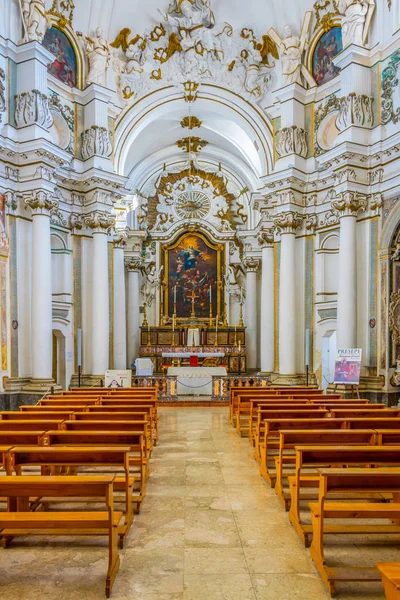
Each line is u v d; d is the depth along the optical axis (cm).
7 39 1209
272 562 409
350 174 1229
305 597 354
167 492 591
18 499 459
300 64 1453
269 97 1598
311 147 1464
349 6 1252
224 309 2295
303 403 818
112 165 1577
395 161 1182
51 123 1271
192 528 480
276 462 601
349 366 1139
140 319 2273
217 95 1644
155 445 851
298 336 1470
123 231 1736
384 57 1219
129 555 421
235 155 2208
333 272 1443
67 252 1459
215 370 1530
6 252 1209
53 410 738
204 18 1558
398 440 534
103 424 573
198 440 893
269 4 1510
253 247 2194
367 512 392
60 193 1430
